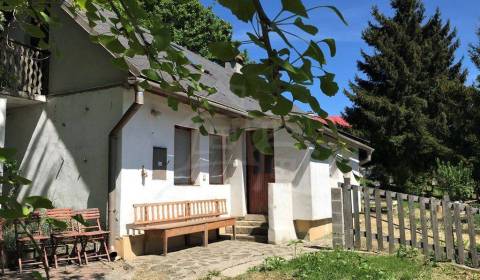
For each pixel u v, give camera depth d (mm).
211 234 12141
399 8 30312
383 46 28547
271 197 11586
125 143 9430
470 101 26594
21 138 10750
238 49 1552
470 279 7148
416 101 27141
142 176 9812
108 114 9609
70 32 10312
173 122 10883
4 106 9602
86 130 9852
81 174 9766
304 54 1490
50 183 10141
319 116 1825
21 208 1482
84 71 10055
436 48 29703
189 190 11297
